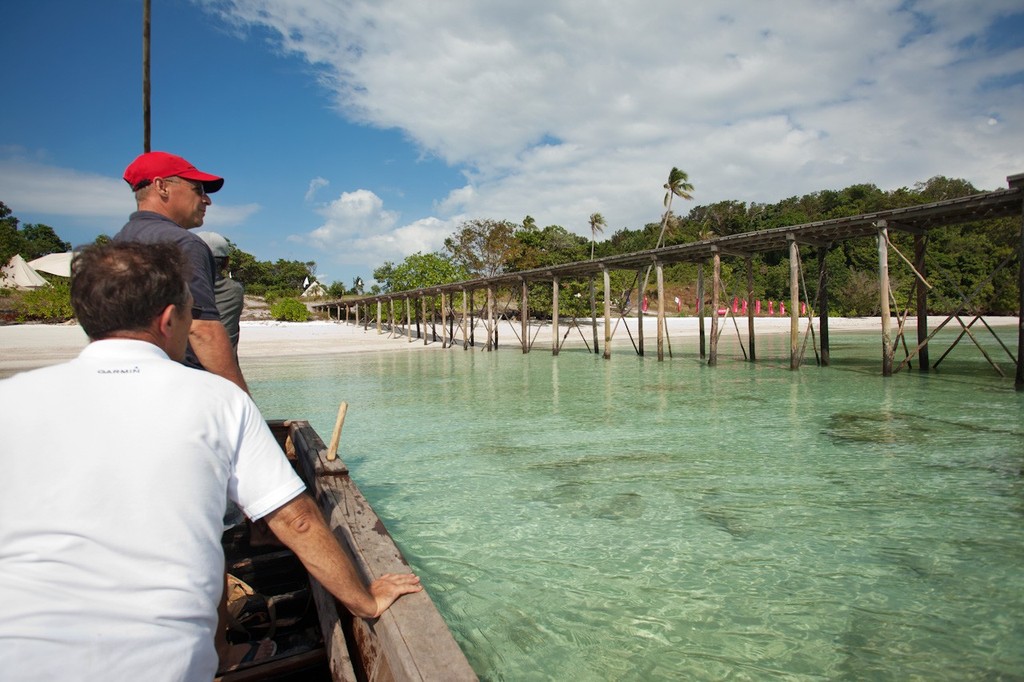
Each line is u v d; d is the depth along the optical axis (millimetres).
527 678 2818
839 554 4074
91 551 1125
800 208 66000
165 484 1192
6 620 1062
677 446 7164
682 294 49344
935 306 39938
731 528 4582
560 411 9711
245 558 3100
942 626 3180
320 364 18641
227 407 1355
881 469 6004
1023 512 4754
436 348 25938
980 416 8477
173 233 2312
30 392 1202
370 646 1785
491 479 5969
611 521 4789
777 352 20719
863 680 2740
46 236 68625
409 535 4578
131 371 1281
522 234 49625
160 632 1150
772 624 3244
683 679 2787
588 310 41031
